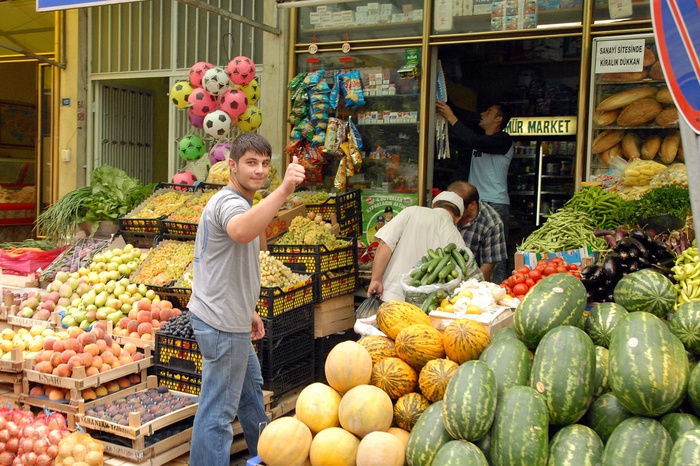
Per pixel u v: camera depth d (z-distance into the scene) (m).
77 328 5.11
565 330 2.81
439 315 4.05
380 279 5.64
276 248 5.85
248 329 3.96
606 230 5.43
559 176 8.73
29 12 9.04
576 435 2.61
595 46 6.32
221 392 3.88
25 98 11.65
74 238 7.37
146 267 6.11
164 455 4.31
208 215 3.82
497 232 6.38
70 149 8.88
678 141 6.17
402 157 7.20
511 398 2.66
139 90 9.38
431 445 2.73
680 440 2.35
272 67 7.64
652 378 2.51
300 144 7.34
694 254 4.26
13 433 4.06
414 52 7.03
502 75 9.27
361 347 3.19
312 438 3.04
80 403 4.48
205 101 6.70
